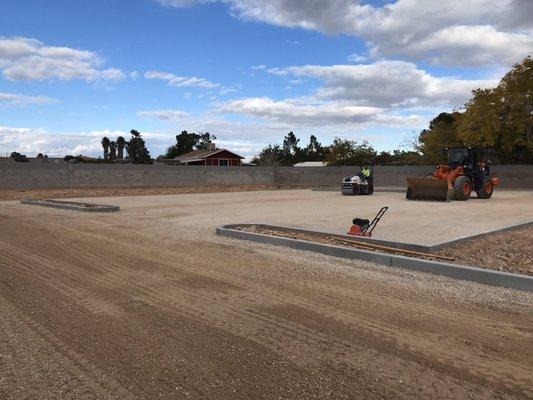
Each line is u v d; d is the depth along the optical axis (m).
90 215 15.66
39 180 31.52
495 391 3.76
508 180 34.47
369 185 27.41
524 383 3.90
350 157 51.78
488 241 9.90
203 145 101.25
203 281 6.89
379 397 3.63
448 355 4.41
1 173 29.95
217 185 39.38
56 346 4.55
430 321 5.29
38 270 7.56
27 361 4.22
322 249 8.91
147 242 10.15
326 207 18.44
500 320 5.37
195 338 4.75
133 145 99.62
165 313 5.49
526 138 33.03
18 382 3.83
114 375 3.96
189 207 18.80
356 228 10.19
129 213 16.31
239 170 41.25
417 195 22.23
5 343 4.62
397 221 13.22
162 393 3.67
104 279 7.00
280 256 8.62
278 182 43.09
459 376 4.00
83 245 9.80
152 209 17.88
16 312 5.52
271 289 6.48
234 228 11.63
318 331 4.95
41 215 15.66
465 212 15.98
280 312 5.53
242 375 3.97
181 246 9.65
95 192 29.31
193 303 5.86
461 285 6.77
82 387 3.76
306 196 26.38
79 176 33.28
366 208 17.80
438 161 41.69
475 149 22.77
